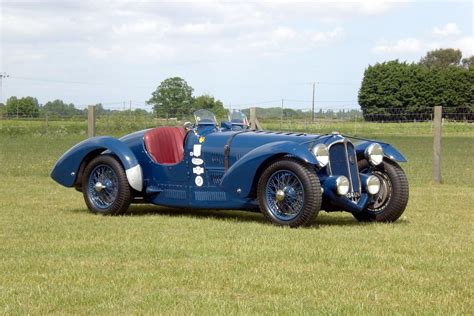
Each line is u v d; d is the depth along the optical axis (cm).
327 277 510
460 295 462
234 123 875
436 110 1340
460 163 1912
